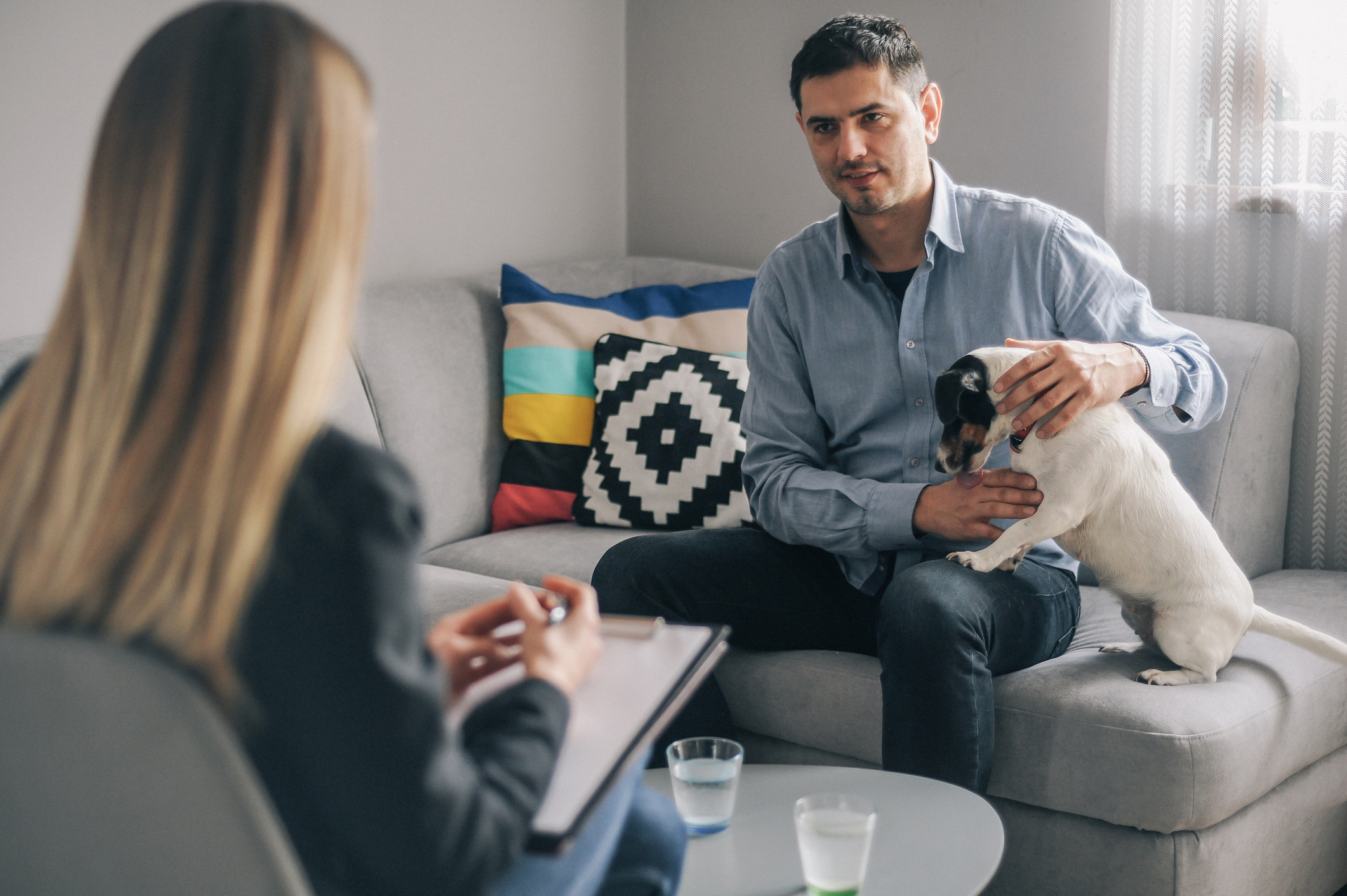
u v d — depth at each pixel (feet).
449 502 7.70
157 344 2.06
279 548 2.07
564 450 7.90
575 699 2.88
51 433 2.09
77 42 6.85
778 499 5.84
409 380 7.57
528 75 9.41
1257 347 6.63
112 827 2.10
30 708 2.01
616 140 10.30
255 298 2.06
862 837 3.28
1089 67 7.57
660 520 7.49
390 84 8.41
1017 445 4.99
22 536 2.09
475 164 9.11
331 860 2.25
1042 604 5.25
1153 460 4.97
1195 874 4.69
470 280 8.43
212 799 2.00
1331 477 6.96
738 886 3.55
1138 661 5.26
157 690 1.92
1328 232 6.71
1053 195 7.90
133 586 2.02
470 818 2.18
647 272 9.20
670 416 7.61
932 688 4.76
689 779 3.87
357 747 2.08
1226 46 6.85
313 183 2.12
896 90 5.44
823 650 5.82
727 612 5.80
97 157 2.14
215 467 2.03
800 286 6.12
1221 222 7.06
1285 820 5.20
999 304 5.68
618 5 10.08
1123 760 4.68
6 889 2.26
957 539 5.19
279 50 2.12
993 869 3.55
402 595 2.15
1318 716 5.18
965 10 8.07
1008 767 5.02
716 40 9.51
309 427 2.13
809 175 9.15
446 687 2.43
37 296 6.87
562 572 6.83
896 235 5.80
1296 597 6.22
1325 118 6.63
